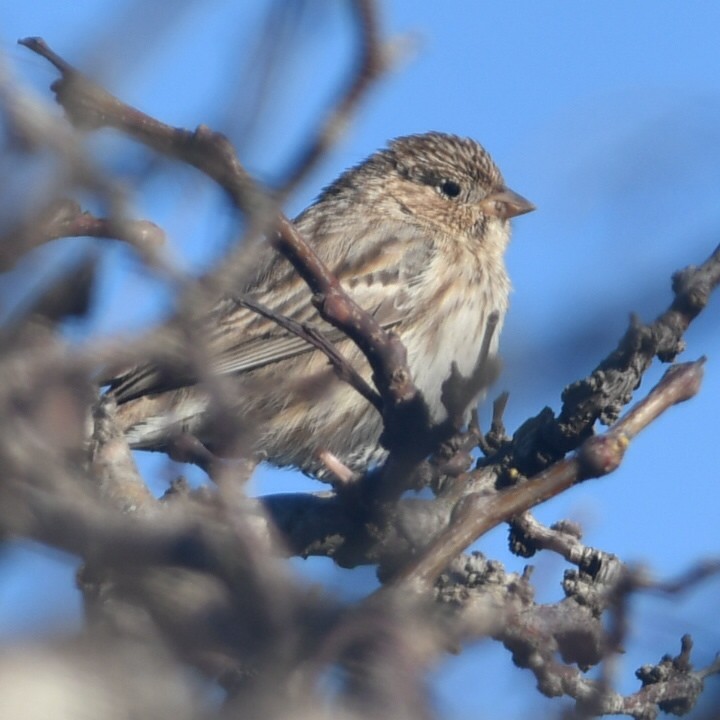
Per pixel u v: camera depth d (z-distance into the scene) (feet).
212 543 13.94
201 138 13.67
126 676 10.75
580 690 22.27
